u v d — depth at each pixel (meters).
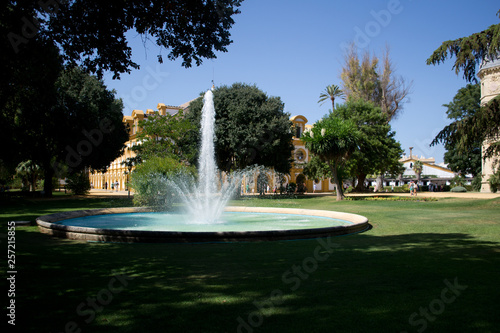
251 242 8.97
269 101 38.50
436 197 28.95
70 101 31.80
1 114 12.53
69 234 9.61
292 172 53.09
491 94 35.25
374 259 6.90
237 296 4.58
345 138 29.66
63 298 4.52
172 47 8.21
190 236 8.84
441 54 11.02
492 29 10.36
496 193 31.86
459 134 12.00
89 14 7.32
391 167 47.31
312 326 3.62
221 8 7.98
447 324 3.67
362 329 3.55
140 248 8.12
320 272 5.85
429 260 6.77
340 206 23.95
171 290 4.86
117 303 4.33
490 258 6.94
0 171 41.88
